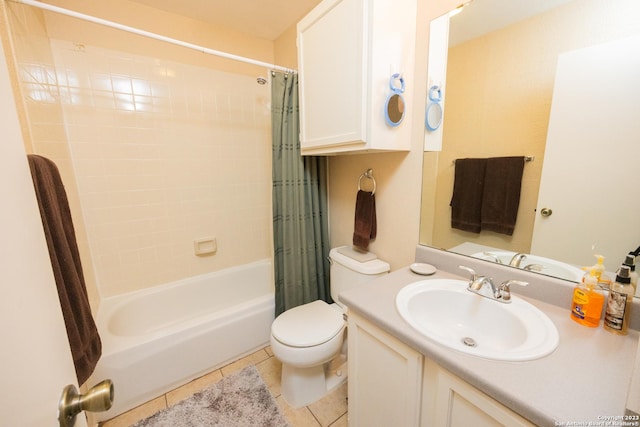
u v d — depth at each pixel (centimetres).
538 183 95
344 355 173
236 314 172
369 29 107
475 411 67
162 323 198
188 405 143
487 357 67
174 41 133
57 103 151
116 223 181
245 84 220
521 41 94
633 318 77
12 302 34
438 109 121
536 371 63
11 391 32
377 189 158
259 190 239
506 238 105
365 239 159
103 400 45
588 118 82
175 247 205
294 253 185
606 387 58
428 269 122
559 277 92
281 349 132
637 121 74
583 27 81
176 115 194
